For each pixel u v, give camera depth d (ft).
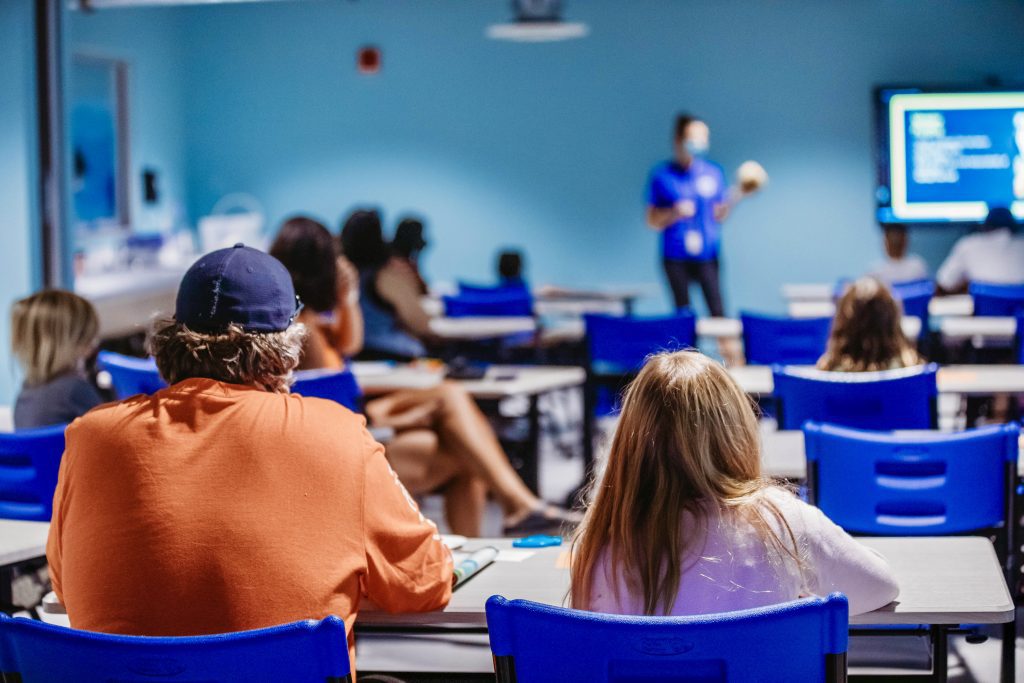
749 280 33.40
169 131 33.94
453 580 6.57
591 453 18.57
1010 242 24.57
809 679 5.03
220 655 5.08
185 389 6.06
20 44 18.44
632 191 33.42
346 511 5.85
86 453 5.93
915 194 32.19
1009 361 20.62
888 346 11.74
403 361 15.88
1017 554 9.23
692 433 5.67
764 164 32.86
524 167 33.86
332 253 13.84
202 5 34.53
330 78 34.32
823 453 9.14
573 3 33.01
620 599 5.72
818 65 32.40
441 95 33.94
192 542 5.65
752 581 5.56
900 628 7.56
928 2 31.89
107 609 5.65
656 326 18.22
